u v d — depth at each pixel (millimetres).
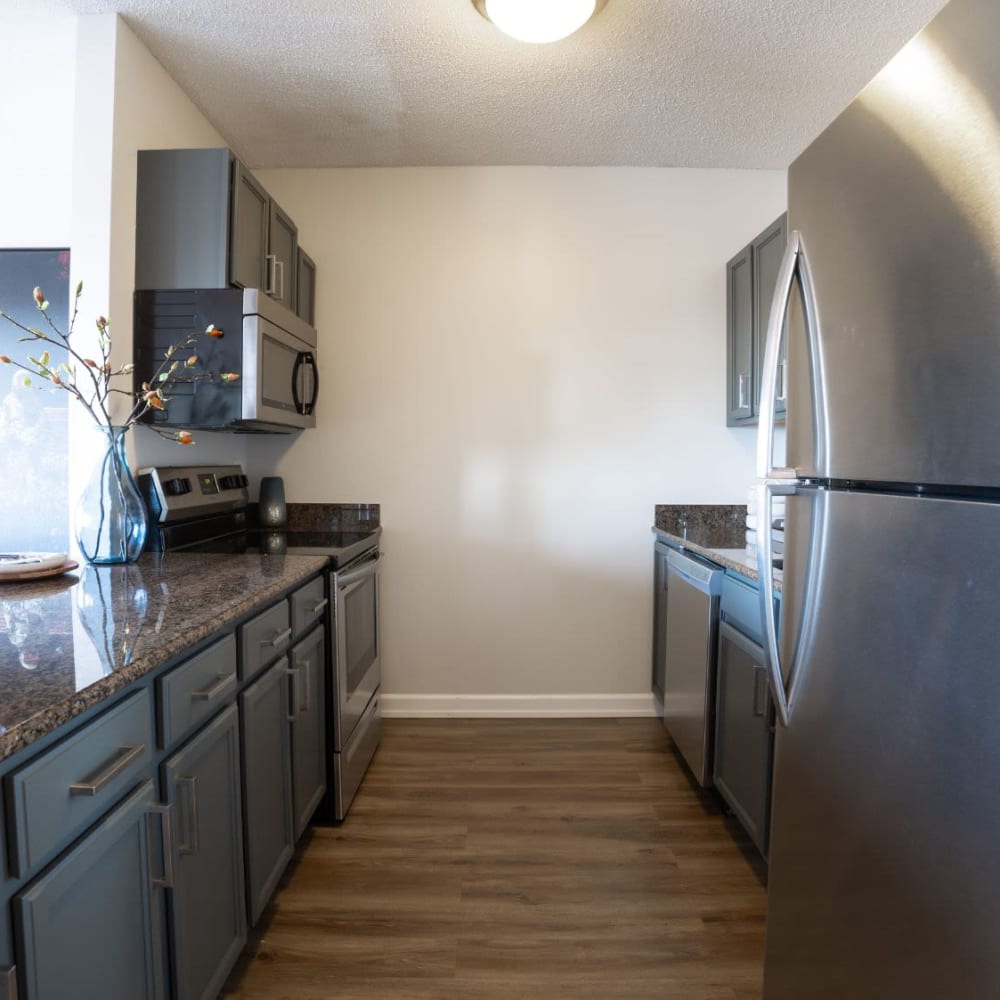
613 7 1858
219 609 1295
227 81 2242
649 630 3004
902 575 835
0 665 954
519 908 1721
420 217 2924
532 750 2654
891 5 1842
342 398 2955
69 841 856
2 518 2254
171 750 1137
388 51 2070
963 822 729
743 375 2725
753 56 2084
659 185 2932
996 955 681
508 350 2949
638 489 2977
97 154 1887
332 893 1774
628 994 1452
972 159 718
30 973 763
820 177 1038
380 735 2789
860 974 933
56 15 1882
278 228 2434
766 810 1748
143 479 2072
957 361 741
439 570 2990
